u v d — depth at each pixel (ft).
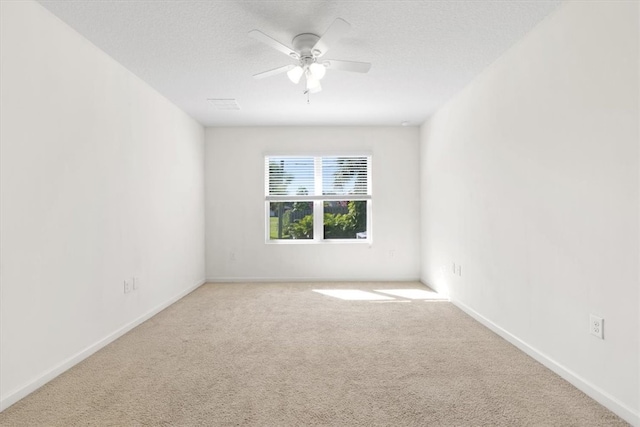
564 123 7.62
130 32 8.90
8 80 6.77
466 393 7.00
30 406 6.61
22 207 7.07
